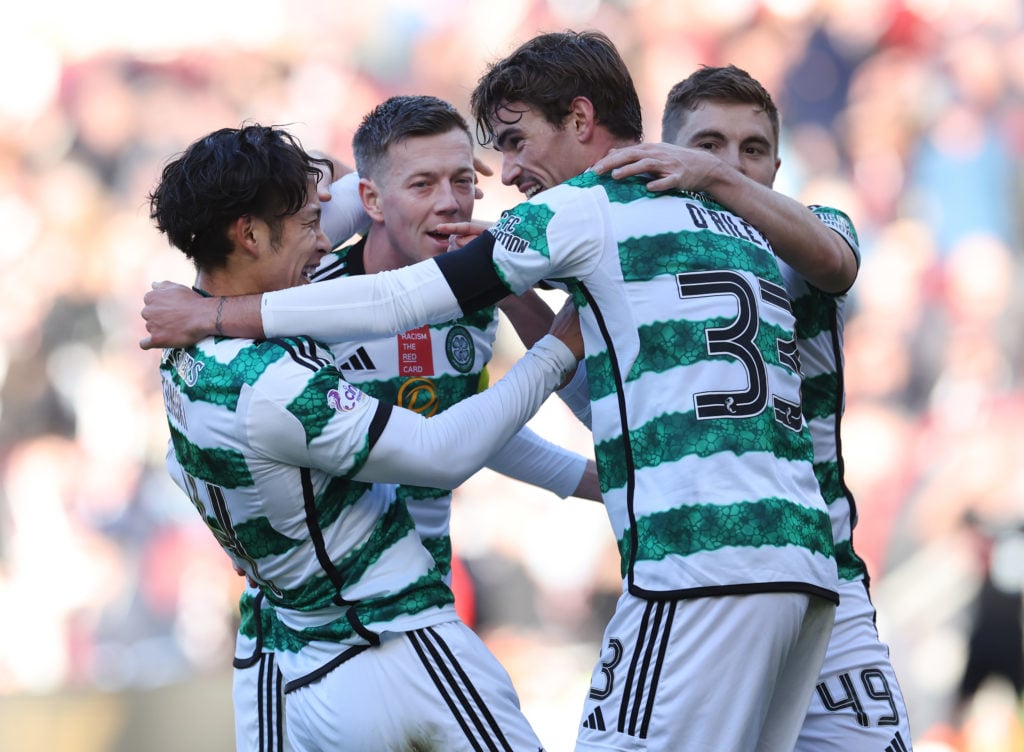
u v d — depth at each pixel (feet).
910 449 84.28
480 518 83.92
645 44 103.81
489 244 26.58
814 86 100.37
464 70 106.83
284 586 27.66
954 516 78.07
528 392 27.27
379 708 27.25
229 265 27.45
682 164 27.25
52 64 108.27
